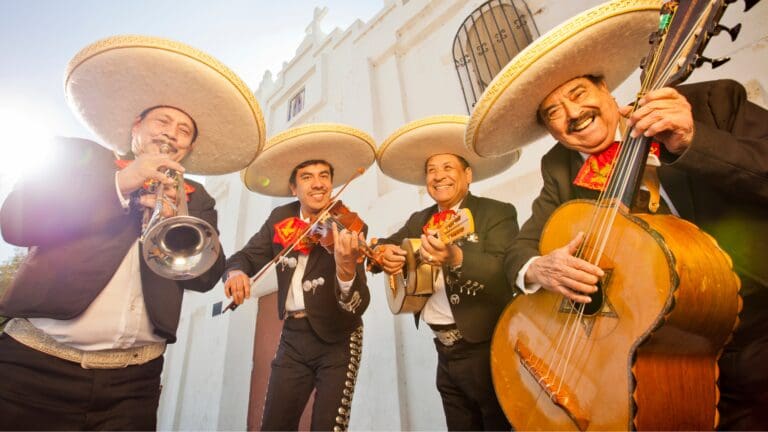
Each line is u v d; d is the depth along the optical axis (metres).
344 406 2.37
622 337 1.26
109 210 1.69
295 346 2.60
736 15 2.83
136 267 1.93
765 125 1.47
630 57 2.04
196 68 2.06
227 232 7.81
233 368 6.22
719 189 1.40
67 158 1.75
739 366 1.34
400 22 5.91
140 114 2.31
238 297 2.55
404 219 4.50
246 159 2.76
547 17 4.21
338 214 2.77
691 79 2.93
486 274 2.20
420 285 2.41
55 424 1.63
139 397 1.87
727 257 1.25
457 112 4.73
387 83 5.79
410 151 3.15
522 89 2.02
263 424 2.46
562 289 1.47
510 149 2.57
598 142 1.92
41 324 1.67
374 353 4.20
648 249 1.26
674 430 1.17
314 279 2.62
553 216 1.80
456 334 2.43
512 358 1.77
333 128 2.93
